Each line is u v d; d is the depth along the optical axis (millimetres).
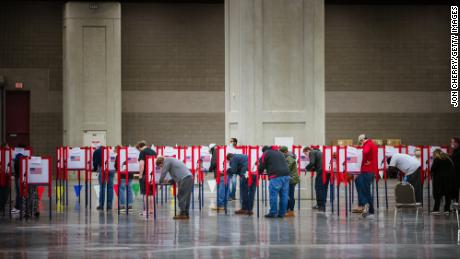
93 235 19438
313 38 34344
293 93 34344
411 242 17797
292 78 34312
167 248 16828
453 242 17781
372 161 24094
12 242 18031
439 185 24875
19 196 25672
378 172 27297
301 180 34156
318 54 34406
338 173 24500
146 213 24969
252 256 15484
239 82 34531
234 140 27875
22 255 15789
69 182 47125
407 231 20141
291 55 34312
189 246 17188
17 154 25328
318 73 34406
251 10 34125
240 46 34406
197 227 21312
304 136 34375
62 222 22797
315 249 16578
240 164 25484
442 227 21141
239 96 34531
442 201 32000
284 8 34250
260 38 34125
